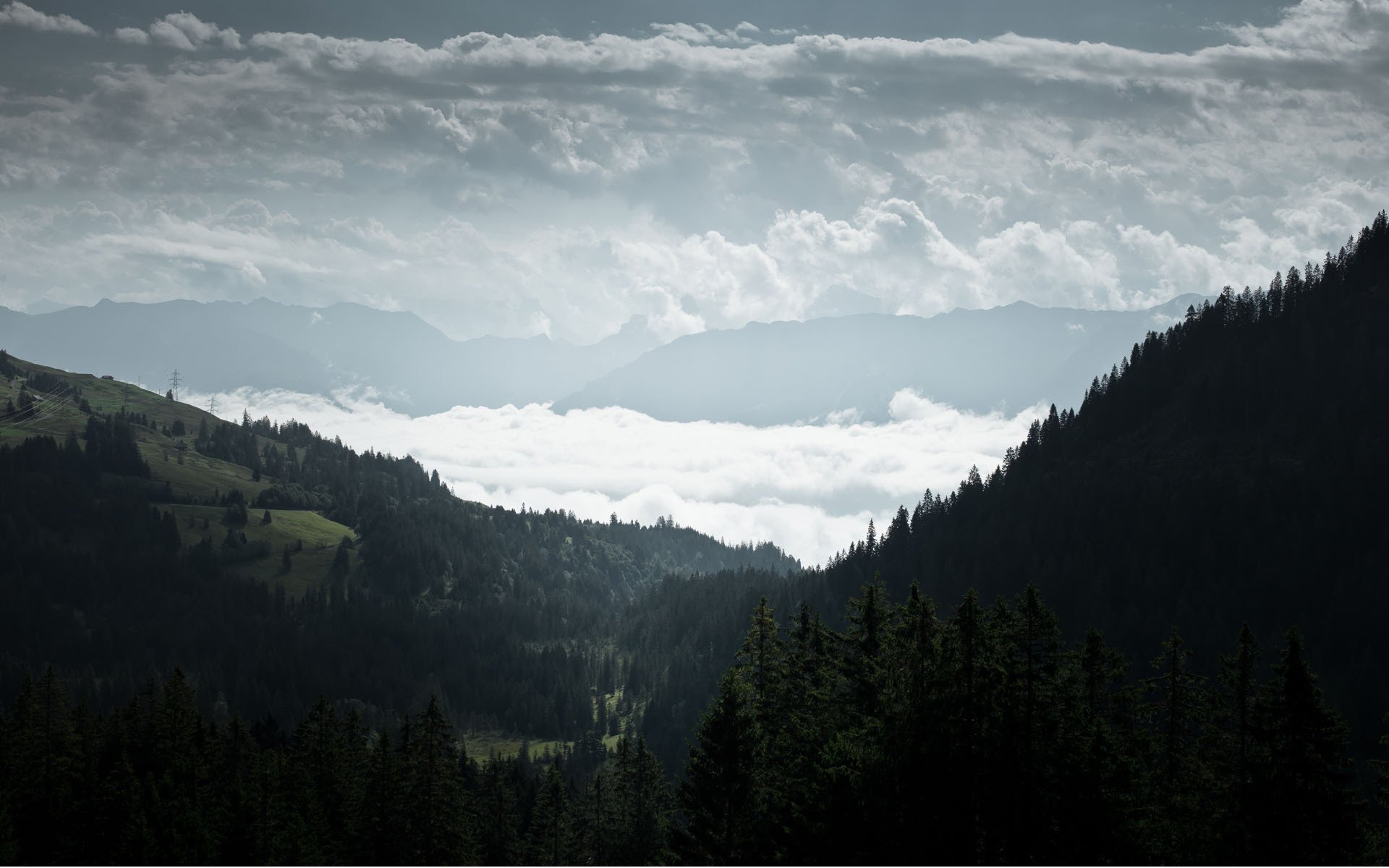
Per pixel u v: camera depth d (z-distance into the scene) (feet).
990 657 189.06
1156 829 208.33
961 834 182.91
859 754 195.52
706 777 222.89
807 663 248.73
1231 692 230.07
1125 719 239.71
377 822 331.98
